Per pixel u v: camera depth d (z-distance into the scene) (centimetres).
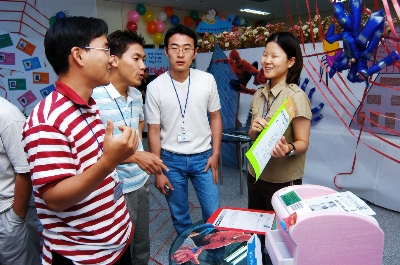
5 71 394
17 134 118
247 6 808
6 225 128
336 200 78
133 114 153
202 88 176
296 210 76
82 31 81
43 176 75
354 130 277
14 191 125
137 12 703
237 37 385
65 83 85
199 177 184
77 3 437
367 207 73
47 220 88
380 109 256
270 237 84
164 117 178
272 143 101
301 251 70
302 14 793
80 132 83
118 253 100
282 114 106
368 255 70
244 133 314
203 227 108
